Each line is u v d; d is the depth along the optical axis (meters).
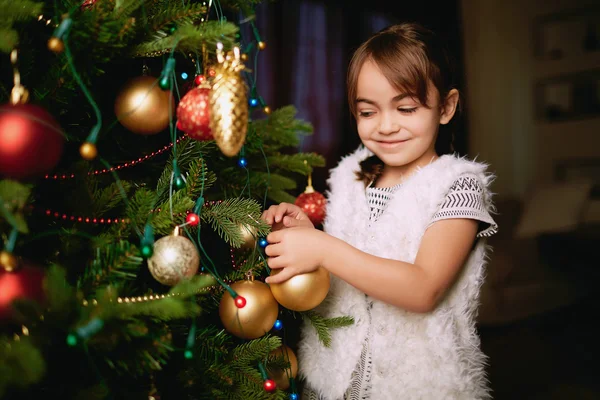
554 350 2.16
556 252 2.70
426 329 0.75
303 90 2.89
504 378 1.89
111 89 0.65
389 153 0.82
